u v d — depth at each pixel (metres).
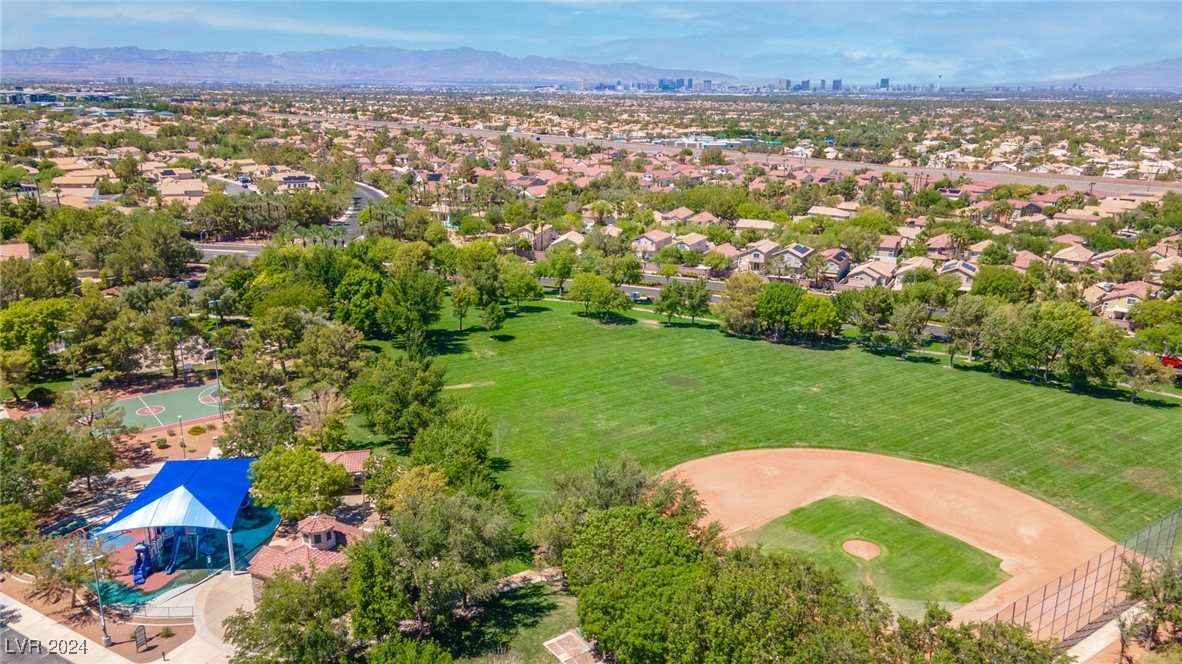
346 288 137.12
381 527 62.75
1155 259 172.12
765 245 191.75
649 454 91.75
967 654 44.91
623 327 145.75
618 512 61.22
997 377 119.12
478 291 142.88
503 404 106.81
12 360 100.38
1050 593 64.81
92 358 108.50
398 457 89.31
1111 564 68.31
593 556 57.44
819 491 82.94
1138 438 95.88
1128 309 146.88
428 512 60.69
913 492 82.62
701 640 47.78
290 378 111.69
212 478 72.50
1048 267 169.25
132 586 64.69
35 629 58.81
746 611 48.56
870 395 110.94
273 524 75.50
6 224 183.62
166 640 57.88
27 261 147.62
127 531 71.31
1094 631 59.72
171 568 67.38
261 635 50.16
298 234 199.00
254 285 138.38
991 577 67.19
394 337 137.38
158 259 166.62
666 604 50.16
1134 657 56.72
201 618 60.69
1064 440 95.44
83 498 78.81
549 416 102.75
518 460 89.88
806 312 132.75
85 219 183.38
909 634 47.44
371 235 194.88
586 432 97.75
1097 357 108.31
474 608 62.34
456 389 112.25
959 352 127.56
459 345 133.50
